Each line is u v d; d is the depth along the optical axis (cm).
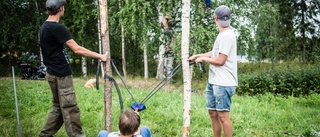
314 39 2139
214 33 1304
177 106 796
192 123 646
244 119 689
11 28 2053
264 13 1509
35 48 2264
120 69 2295
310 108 865
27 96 891
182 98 938
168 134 574
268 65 2084
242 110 771
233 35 415
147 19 1472
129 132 299
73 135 447
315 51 2061
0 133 539
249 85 1189
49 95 920
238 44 1506
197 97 984
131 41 2288
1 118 661
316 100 977
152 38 1527
